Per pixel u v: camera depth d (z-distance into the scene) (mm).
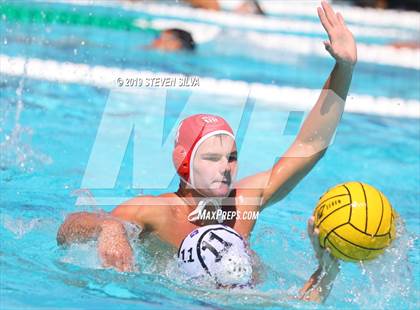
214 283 12805
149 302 12562
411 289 13852
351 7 52281
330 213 12359
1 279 13359
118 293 12891
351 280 14305
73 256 14422
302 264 14969
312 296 12828
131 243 13992
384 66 38625
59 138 23609
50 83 30141
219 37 42031
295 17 49125
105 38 38500
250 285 13109
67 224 14836
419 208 20047
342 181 22078
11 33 37156
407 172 23234
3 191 18797
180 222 14070
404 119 30031
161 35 38562
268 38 42625
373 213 12234
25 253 14758
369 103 32031
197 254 12906
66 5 44094
